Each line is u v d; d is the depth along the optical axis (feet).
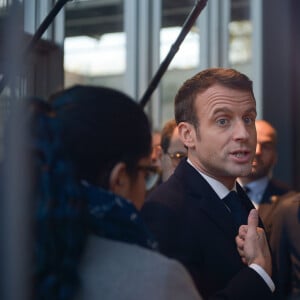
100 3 21.15
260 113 25.63
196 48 23.63
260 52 25.39
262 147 18.08
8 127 6.08
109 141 6.71
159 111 22.66
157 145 13.28
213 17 24.26
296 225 15.60
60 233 6.28
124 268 6.50
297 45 26.09
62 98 6.82
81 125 6.68
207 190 9.09
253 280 8.35
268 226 16.01
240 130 9.04
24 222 5.86
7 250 5.80
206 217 8.95
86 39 21.04
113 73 21.98
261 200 17.97
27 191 5.95
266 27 25.52
